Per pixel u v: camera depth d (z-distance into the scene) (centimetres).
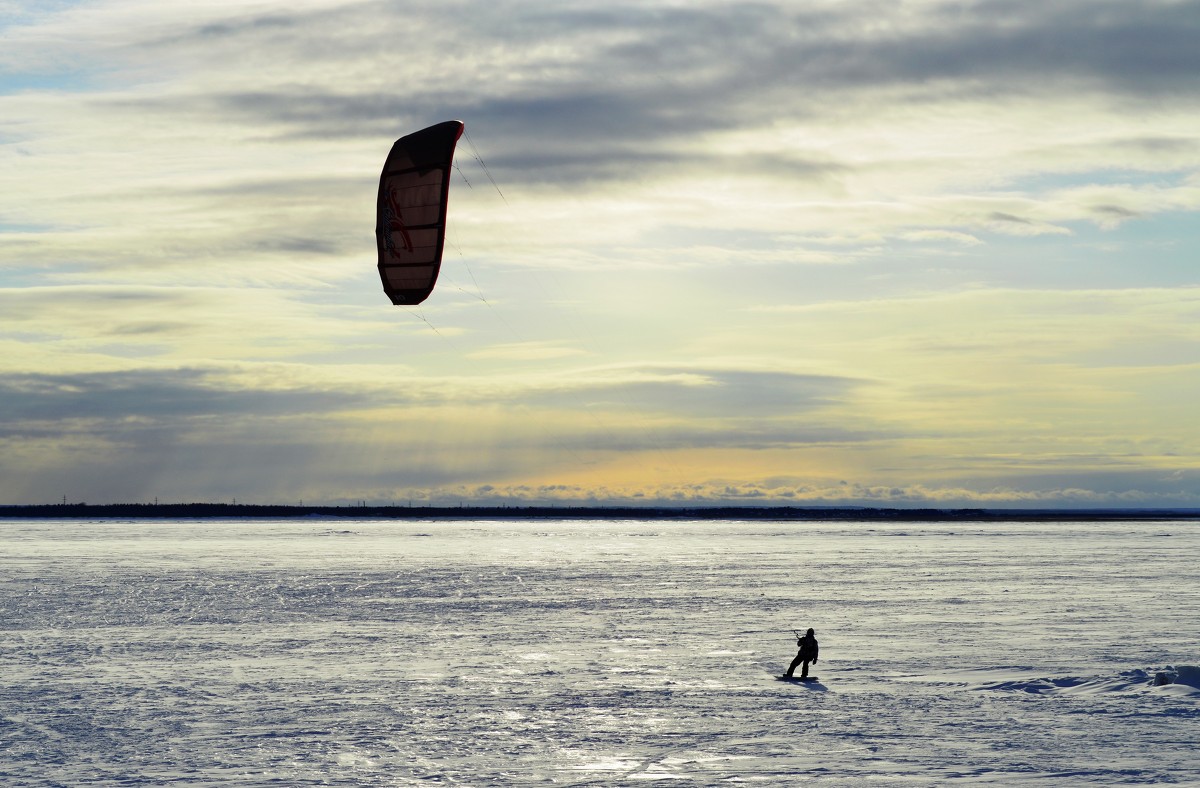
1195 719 3059
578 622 5600
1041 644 4631
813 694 3506
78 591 7594
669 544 17250
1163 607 6244
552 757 2731
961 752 2723
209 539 18900
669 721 3123
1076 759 2636
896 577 8906
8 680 3828
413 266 2517
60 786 2484
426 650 4556
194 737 2945
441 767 2641
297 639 4919
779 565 10812
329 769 2622
